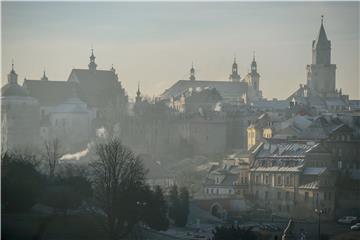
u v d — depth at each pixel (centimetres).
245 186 17762
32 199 13938
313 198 16688
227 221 15762
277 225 15350
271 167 17750
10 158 14588
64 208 14075
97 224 14050
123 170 15100
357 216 16350
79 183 14350
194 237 14100
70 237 13538
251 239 13912
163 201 14725
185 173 18588
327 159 17875
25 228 13425
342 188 17012
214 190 17888
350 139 18650
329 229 15300
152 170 18038
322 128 19325
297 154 17825
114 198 14275
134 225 14375
